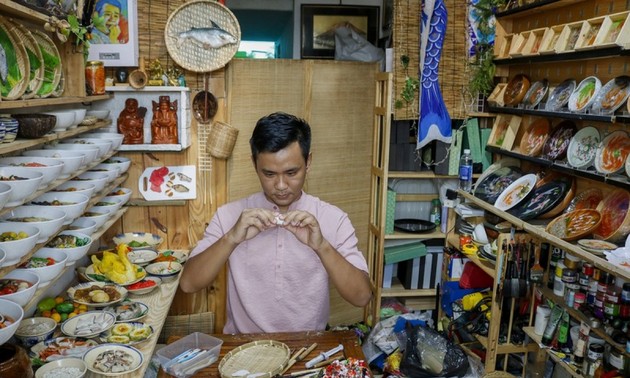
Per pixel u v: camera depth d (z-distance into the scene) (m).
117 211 2.51
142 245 2.75
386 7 4.05
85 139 2.25
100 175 2.24
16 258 1.33
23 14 1.43
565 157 2.39
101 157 2.14
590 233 2.12
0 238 1.37
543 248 2.49
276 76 2.94
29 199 1.39
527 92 2.71
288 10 4.52
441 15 2.81
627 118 1.90
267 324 1.62
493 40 2.96
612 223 2.08
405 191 3.34
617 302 2.00
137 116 2.63
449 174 3.08
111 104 2.66
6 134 1.36
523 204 2.48
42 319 1.82
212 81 2.80
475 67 2.97
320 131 3.10
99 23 2.54
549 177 2.52
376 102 3.22
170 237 2.94
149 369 2.23
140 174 2.84
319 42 4.30
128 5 2.54
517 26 2.89
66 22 1.77
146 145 2.58
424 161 3.20
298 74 2.99
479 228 2.86
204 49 2.68
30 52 1.58
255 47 7.11
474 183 3.09
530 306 2.63
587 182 2.35
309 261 1.57
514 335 2.62
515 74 2.95
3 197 1.17
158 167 2.84
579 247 1.96
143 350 1.75
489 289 2.96
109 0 2.53
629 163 1.90
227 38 2.67
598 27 2.16
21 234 1.41
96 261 2.39
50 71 1.73
